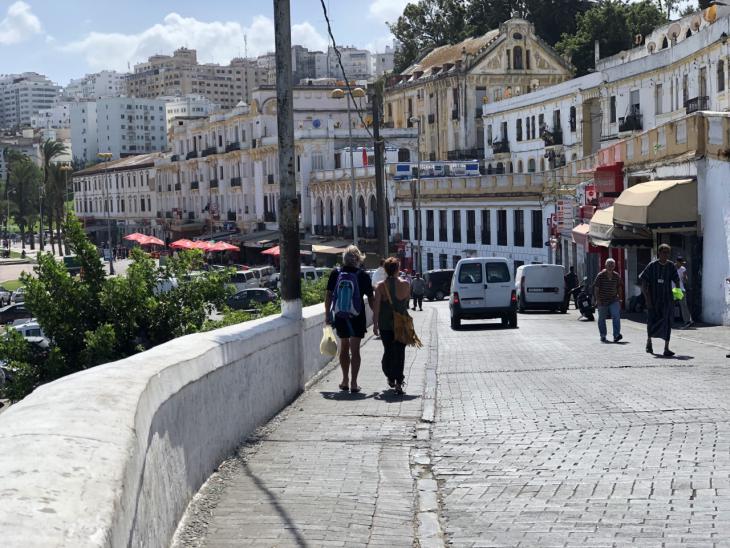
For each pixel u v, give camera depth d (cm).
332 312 1206
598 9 8862
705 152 2455
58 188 11869
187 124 11050
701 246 2492
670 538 555
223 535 566
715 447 787
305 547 547
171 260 1934
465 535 582
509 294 2658
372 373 1418
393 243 7088
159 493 506
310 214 8362
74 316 1777
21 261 10769
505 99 6981
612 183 3425
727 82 3966
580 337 2138
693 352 1633
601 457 771
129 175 12825
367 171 7206
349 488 691
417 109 8369
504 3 9938
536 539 567
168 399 561
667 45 5647
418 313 3797
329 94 9038
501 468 753
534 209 5488
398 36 10906
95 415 404
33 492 281
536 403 1060
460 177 6288
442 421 970
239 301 5244
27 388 1706
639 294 3231
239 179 9556
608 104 5456
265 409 965
